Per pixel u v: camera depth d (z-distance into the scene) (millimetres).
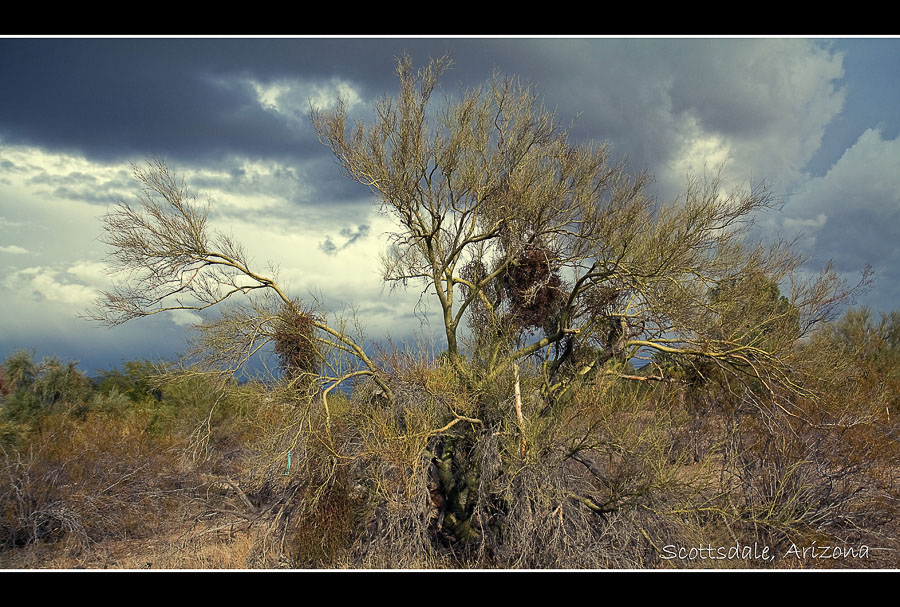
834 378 11523
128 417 18078
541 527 9594
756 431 11867
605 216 10875
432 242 12273
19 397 16516
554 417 10211
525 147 11555
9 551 12375
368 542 10539
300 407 10586
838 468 11695
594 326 11930
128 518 13273
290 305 10883
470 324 12094
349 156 11336
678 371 12117
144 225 10539
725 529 10820
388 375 11219
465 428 10977
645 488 9391
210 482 13898
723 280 11320
